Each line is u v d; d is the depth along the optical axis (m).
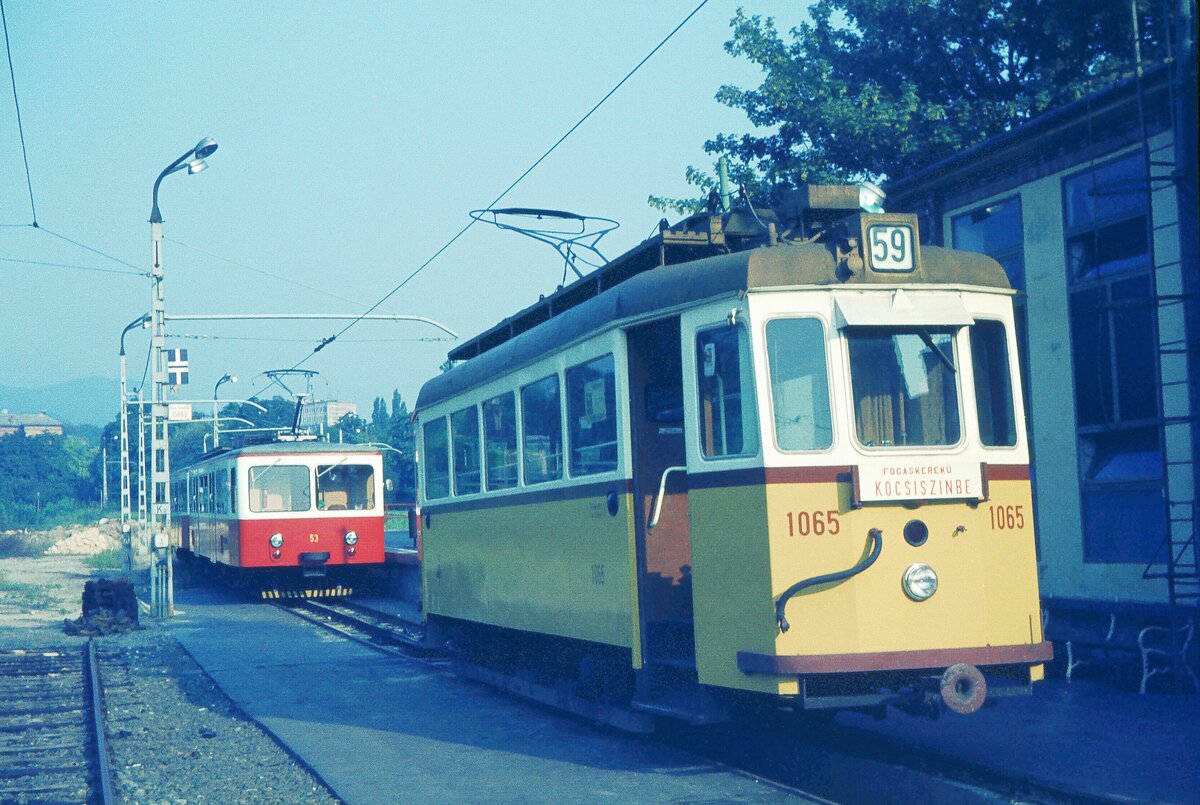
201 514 32.78
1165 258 10.95
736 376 7.97
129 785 9.37
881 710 8.44
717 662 8.04
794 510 7.65
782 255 7.94
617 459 9.14
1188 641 10.40
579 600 9.87
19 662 17.12
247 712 12.27
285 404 86.81
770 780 8.49
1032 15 20.78
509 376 11.59
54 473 149.00
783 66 22.53
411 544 33.78
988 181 13.09
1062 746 8.41
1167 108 10.95
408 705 12.35
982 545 7.86
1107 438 11.76
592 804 7.92
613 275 10.38
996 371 8.19
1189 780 7.35
